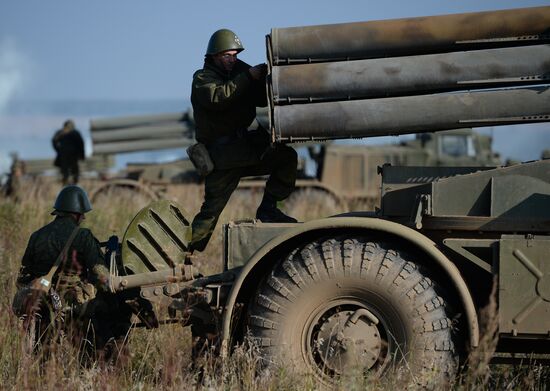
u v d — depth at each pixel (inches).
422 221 482.6
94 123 1823.3
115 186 1552.7
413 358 460.8
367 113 482.9
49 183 1638.8
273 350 472.4
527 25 474.3
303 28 490.6
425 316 462.9
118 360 520.1
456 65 477.4
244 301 503.2
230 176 543.2
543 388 484.4
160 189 1594.5
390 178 499.8
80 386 461.4
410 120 481.7
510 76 474.9
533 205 471.5
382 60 483.8
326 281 470.9
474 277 489.7
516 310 458.9
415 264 470.3
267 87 490.0
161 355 532.1
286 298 474.0
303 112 486.0
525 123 479.2
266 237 498.3
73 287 539.5
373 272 467.2
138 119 1835.6
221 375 474.9
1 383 487.5
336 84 483.2
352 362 464.8
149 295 518.0
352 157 1681.8
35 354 528.4
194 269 518.6
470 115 477.7
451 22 479.5
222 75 524.7
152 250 537.3
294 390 458.6
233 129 532.4
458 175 483.5
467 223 476.7
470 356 453.7
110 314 551.5
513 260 459.5
